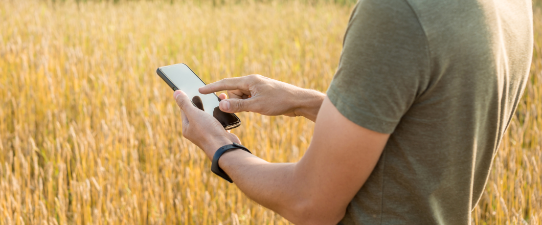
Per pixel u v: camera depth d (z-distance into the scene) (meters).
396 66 0.78
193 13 9.30
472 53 0.81
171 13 9.18
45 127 3.76
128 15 8.80
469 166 0.92
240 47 6.59
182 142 3.32
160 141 3.38
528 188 2.82
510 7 0.95
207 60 5.71
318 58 6.36
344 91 0.82
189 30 7.75
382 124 0.80
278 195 0.99
